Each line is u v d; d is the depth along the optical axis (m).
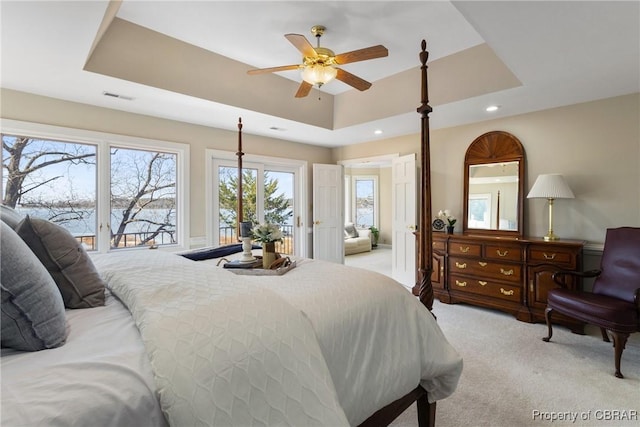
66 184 3.29
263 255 1.94
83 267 1.31
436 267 4.09
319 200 5.59
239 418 0.81
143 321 0.99
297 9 2.50
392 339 1.42
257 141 4.89
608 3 1.68
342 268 1.83
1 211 1.37
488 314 3.56
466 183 4.21
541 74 2.63
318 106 4.40
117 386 0.75
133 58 2.78
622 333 2.26
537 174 3.68
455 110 3.64
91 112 3.37
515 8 1.74
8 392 0.69
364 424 1.30
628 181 3.13
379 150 5.28
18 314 0.86
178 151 4.05
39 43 2.12
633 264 2.62
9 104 2.92
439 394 1.63
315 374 0.97
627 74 2.63
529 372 2.31
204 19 2.65
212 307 1.03
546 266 3.21
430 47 3.15
